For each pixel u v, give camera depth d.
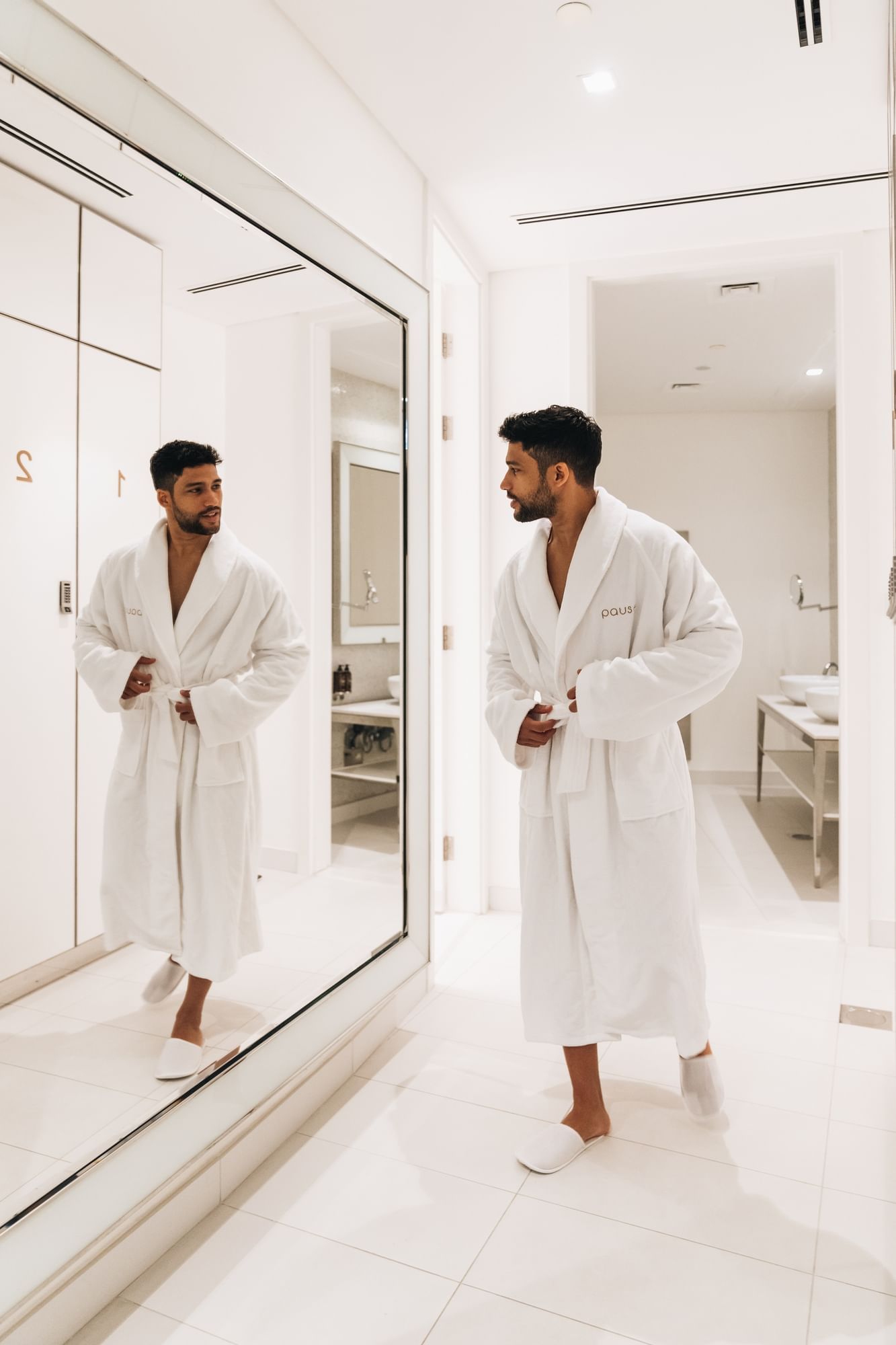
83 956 1.32
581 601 1.69
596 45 1.96
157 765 1.49
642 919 1.69
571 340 3.15
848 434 2.90
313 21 1.87
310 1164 1.71
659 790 1.69
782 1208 1.57
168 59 1.49
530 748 1.79
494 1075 2.07
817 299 3.76
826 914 3.27
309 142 1.94
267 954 1.79
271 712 1.79
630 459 5.86
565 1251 1.46
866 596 2.90
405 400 2.39
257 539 1.75
